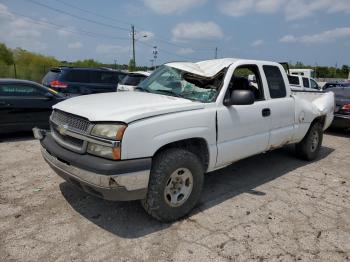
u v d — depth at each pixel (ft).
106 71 39.63
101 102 11.71
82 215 11.89
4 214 11.79
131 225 11.30
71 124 10.98
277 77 16.60
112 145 9.66
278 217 12.35
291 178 16.85
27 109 24.18
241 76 15.37
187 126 11.40
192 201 11.94
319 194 14.83
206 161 12.73
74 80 36.88
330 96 21.52
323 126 20.90
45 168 16.96
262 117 14.92
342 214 12.87
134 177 9.89
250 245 10.39
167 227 11.28
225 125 12.92
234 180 16.19
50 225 11.12
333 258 9.91
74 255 9.52
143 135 10.07
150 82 15.15
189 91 13.51
